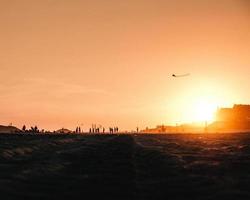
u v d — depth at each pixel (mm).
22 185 39812
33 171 49156
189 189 38062
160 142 109250
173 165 55750
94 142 110562
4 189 37188
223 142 104250
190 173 48594
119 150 78750
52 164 56750
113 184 40688
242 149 80812
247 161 59906
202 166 54594
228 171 50219
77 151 79000
